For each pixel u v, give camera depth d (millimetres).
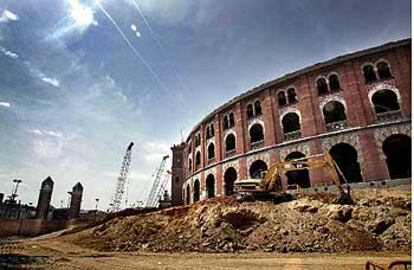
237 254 18906
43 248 28531
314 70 35438
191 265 15125
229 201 28688
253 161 37000
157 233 27641
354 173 36562
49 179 67688
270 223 22391
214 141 44219
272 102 37688
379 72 32844
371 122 30281
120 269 14914
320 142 32156
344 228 19594
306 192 29578
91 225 48750
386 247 17547
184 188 54312
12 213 77750
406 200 21812
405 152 34656
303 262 14391
